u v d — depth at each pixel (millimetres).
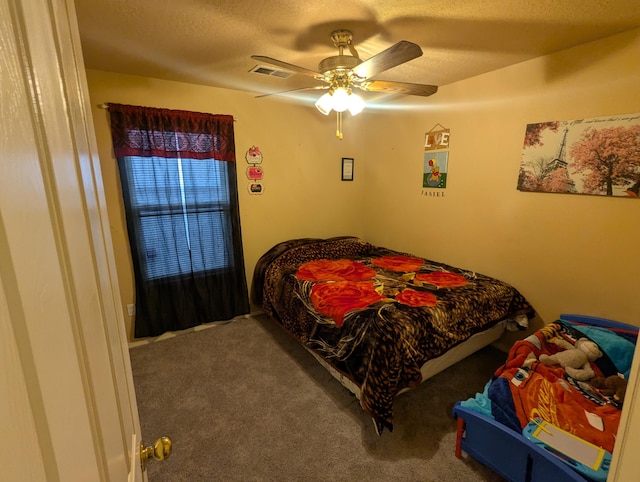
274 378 2324
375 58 1551
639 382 484
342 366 1957
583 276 2172
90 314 477
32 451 265
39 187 323
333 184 3812
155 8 1567
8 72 273
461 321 2064
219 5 1551
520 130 2402
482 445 1503
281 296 2678
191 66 2359
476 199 2779
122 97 2514
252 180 3238
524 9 1601
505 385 1606
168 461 1647
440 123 2996
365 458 1656
